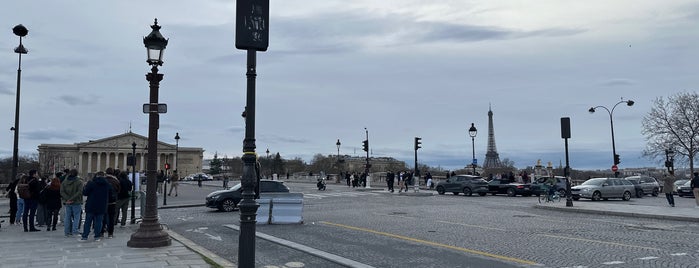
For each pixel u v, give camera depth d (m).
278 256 10.92
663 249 11.51
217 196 24.17
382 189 47.84
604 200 33.75
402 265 9.74
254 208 6.94
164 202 28.08
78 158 143.12
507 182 39.06
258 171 8.84
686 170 72.69
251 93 7.00
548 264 9.76
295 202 17.75
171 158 149.38
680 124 59.28
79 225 14.54
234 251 11.79
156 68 12.18
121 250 11.14
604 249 11.53
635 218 19.56
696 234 14.32
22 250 11.23
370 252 11.28
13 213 17.81
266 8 7.06
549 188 29.75
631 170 97.00
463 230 15.32
